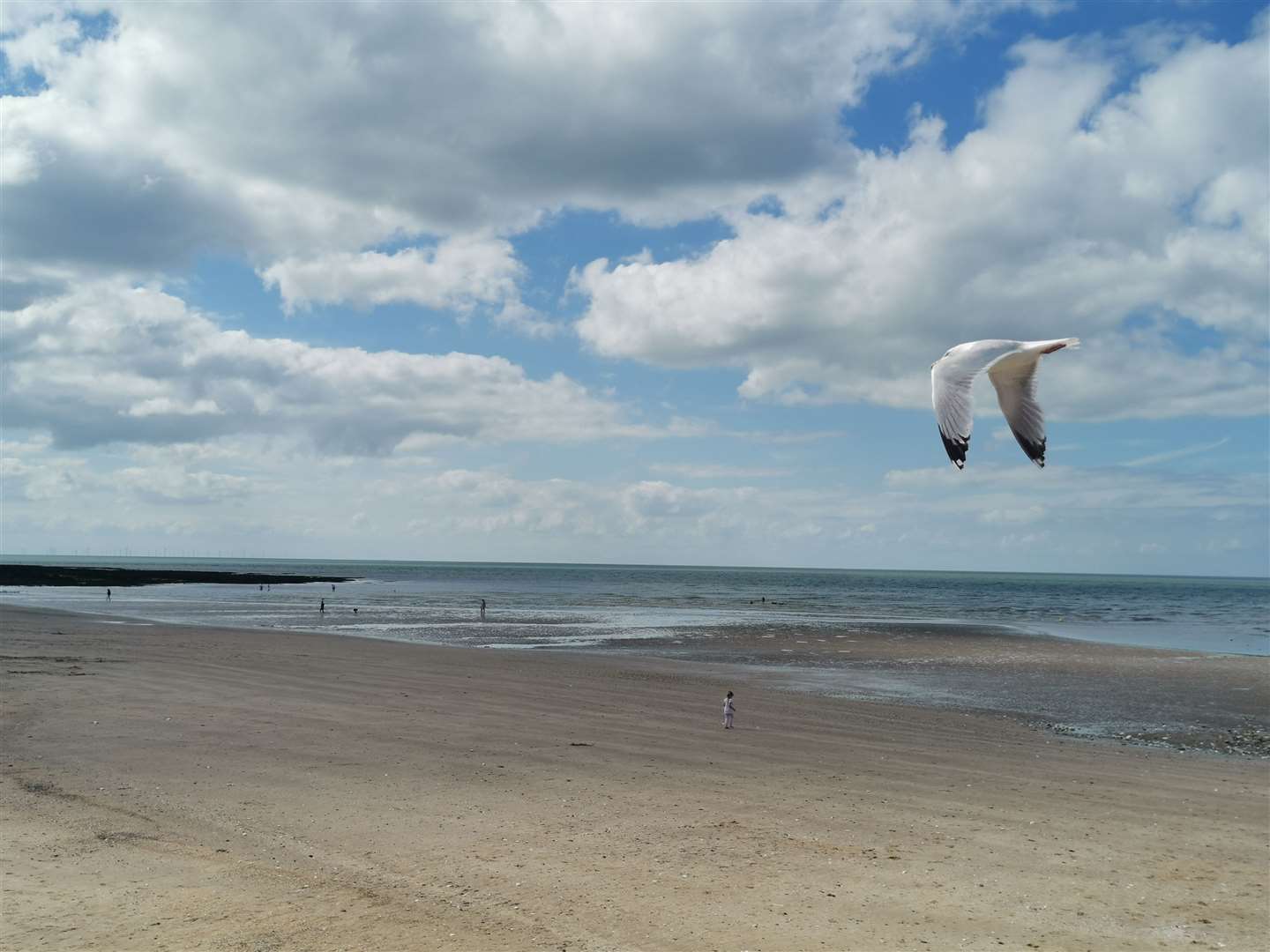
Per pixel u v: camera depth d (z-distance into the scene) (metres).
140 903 9.97
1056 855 12.78
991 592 155.62
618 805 14.79
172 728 19.58
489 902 10.41
